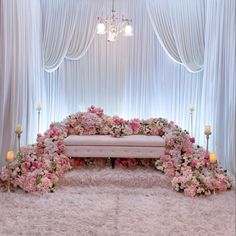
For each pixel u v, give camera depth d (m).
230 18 4.00
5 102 3.80
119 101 4.87
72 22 4.69
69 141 3.64
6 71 3.75
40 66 4.71
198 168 3.34
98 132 4.10
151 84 4.84
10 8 3.78
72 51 4.75
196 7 4.68
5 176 3.14
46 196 2.98
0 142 3.70
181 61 4.73
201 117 4.62
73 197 2.98
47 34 4.71
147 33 4.78
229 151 4.02
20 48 4.00
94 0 4.68
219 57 4.18
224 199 2.97
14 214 2.57
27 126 4.22
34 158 3.36
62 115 4.88
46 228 2.33
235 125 3.92
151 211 2.67
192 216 2.58
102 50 4.81
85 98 4.88
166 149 3.63
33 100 4.43
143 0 4.74
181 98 4.85
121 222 2.45
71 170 3.59
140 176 3.36
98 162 3.79
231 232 2.30
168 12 4.67
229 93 4.03
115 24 4.67
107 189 3.20
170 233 2.28
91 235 2.23
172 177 3.36
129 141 3.64
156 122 4.20
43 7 4.71
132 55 4.80
